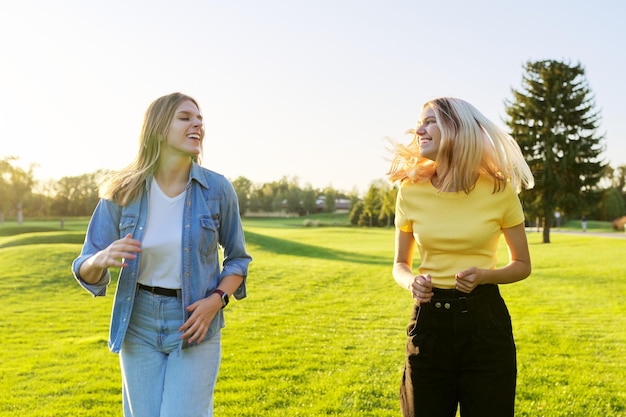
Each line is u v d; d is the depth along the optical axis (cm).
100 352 823
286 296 1477
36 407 564
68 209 9544
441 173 311
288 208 12169
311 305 1321
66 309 1271
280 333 965
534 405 556
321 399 575
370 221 8306
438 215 312
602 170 4188
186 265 308
